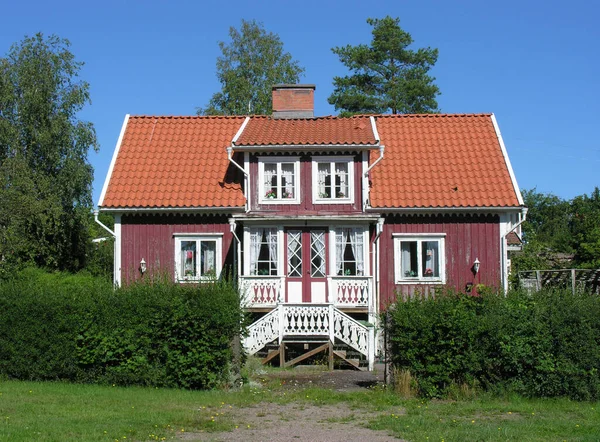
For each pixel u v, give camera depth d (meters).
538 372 14.70
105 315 15.97
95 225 49.34
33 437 10.91
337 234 23.42
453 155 25.55
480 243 23.91
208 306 15.77
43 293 16.41
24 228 31.52
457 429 11.95
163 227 24.06
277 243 23.25
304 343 21.06
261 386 16.59
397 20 44.69
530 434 11.55
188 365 15.75
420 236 23.92
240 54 43.38
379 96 43.53
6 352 16.34
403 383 15.14
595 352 14.47
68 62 37.66
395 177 24.62
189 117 27.36
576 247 37.56
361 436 11.55
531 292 16.53
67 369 16.09
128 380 15.89
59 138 36.56
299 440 11.27
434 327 15.05
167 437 11.38
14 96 36.06
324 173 23.97
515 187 24.14
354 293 22.75
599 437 11.24
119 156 25.31
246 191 23.80
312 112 27.48
